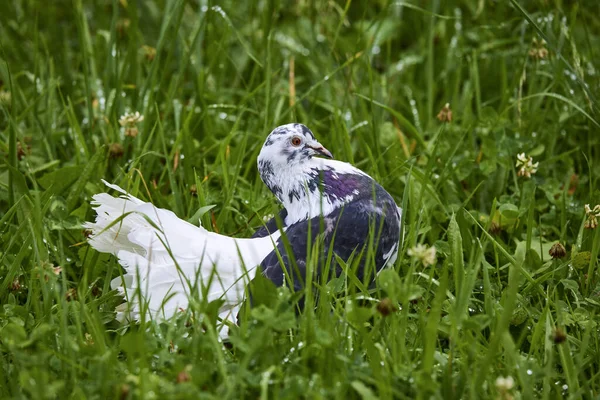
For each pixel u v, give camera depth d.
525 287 9.52
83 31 13.09
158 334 8.00
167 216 9.18
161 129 11.15
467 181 11.80
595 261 9.58
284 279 8.58
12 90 11.42
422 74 14.93
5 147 11.88
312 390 7.08
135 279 8.96
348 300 8.20
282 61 14.98
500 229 10.62
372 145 12.38
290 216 10.07
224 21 14.16
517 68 13.52
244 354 7.70
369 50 13.94
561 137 12.86
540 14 13.62
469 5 15.68
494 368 7.84
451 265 9.57
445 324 8.39
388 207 9.84
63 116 13.56
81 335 7.82
